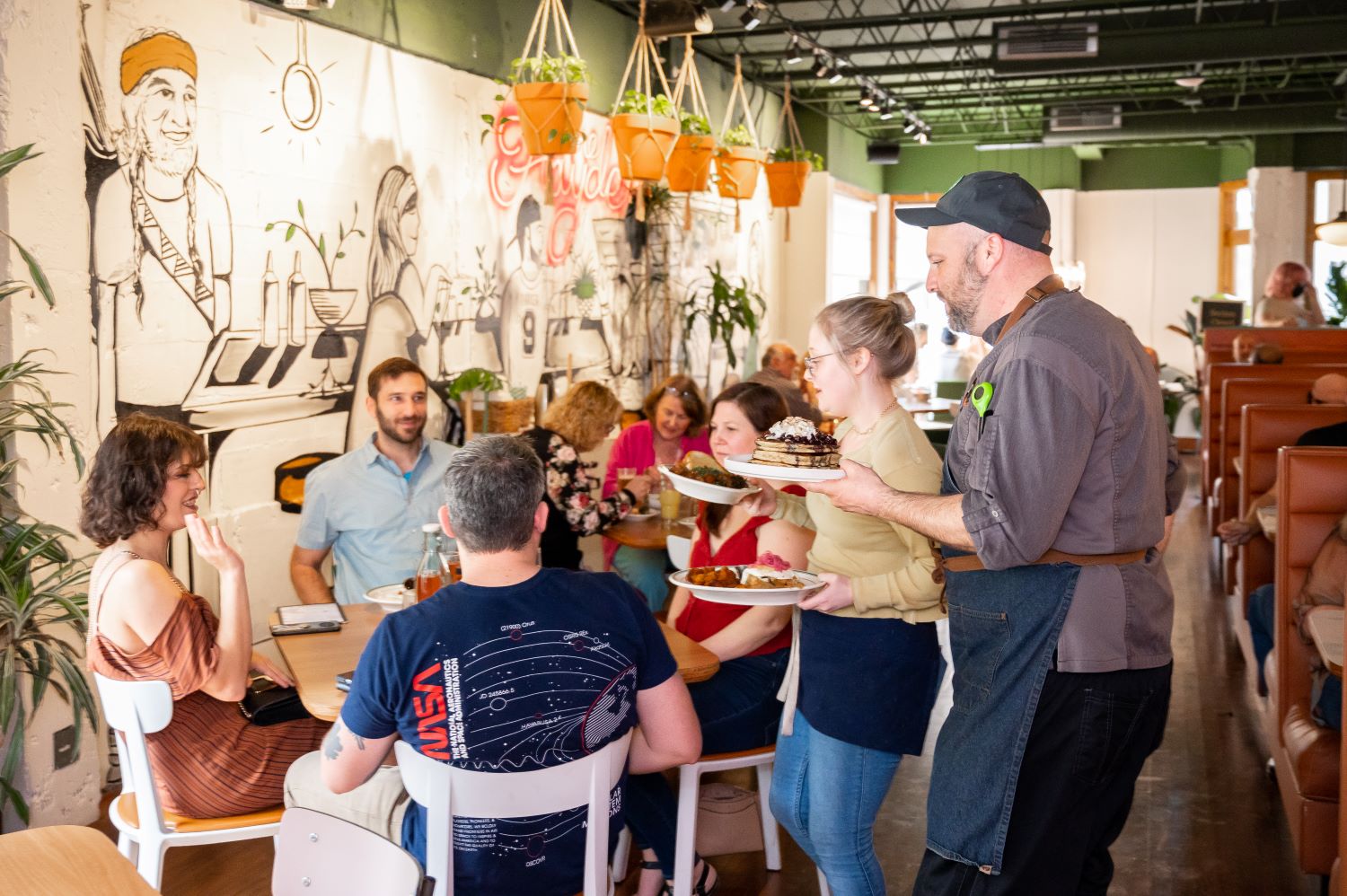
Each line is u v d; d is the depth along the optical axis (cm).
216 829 238
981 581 186
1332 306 1112
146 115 363
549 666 175
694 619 287
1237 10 856
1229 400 669
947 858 189
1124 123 1234
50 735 329
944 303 197
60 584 303
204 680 235
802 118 1202
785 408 286
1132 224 1484
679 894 259
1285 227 1331
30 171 315
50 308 324
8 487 315
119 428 240
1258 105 1194
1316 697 292
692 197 852
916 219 196
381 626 175
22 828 323
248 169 407
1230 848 335
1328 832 273
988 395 178
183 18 376
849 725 217
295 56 429
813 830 226
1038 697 179
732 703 263
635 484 461
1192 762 407
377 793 229
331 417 457
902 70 1048
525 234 607
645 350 776
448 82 532
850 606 216
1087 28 834
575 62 504
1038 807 180
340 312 460
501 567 180
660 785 263
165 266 373
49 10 319
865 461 218
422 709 172
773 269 1110
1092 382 173
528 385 617
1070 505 178
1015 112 1367
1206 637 581
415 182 507
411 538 359
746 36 916
